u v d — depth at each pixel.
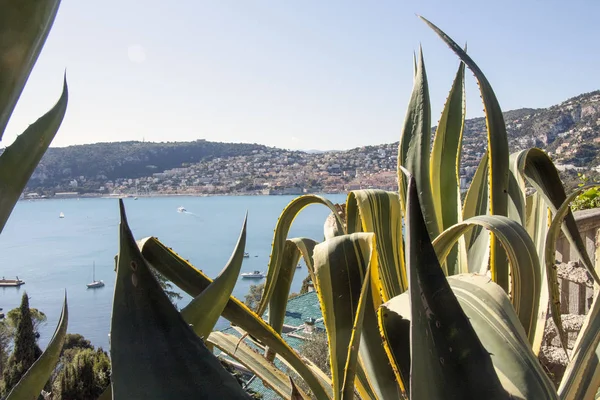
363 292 0.96
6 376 9.19
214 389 0.59
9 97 0.60
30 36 0.58
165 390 0.59
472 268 1.58
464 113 1.63
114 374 0.59
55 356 0.99
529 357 0.73
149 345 0.59
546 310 1.32
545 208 1.54
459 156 1.62
